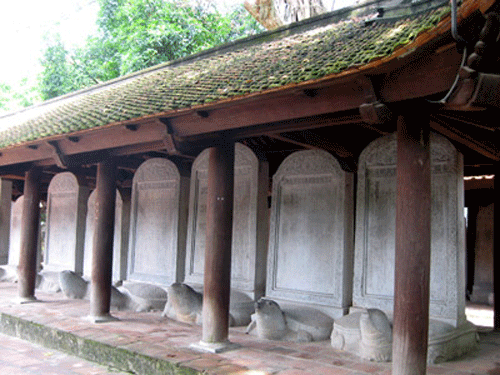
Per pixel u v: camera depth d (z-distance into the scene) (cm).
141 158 1095
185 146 671
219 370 558
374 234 728
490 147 722
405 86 446
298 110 535
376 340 605
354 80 471
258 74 590
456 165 660
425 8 515
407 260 477
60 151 835
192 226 952
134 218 1057
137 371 628
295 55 602
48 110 1117
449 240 656
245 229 872
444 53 415
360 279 730
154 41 1694
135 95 795
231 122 600
